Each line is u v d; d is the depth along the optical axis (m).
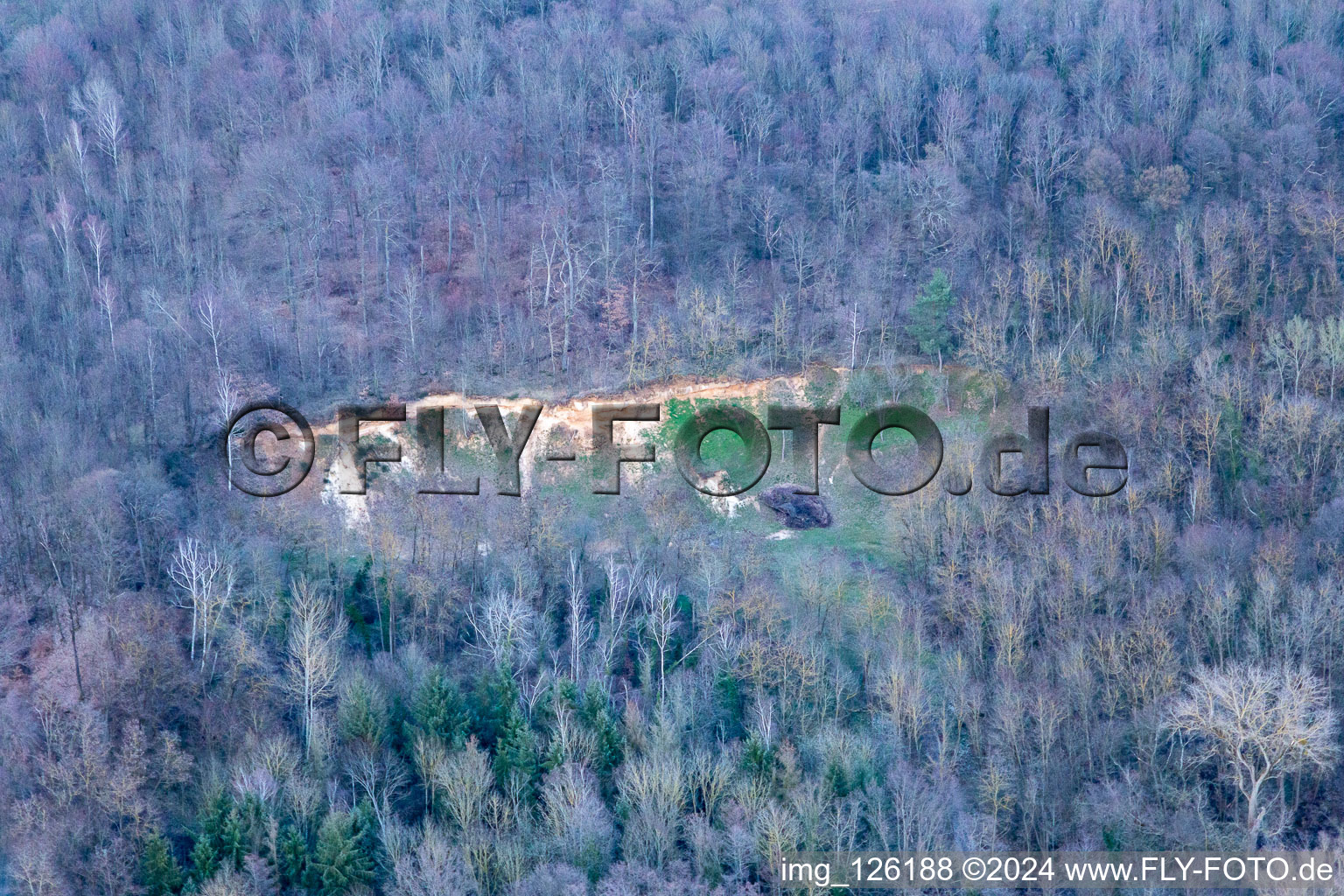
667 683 105.44
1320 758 96.12
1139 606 111.44
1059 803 97.19
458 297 153.00
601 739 98.25
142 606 108.75
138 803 92.88
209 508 122.81
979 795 97.75
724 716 103.00
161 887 87.81
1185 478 124.94
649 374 140.62
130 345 142.62
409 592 111.62
